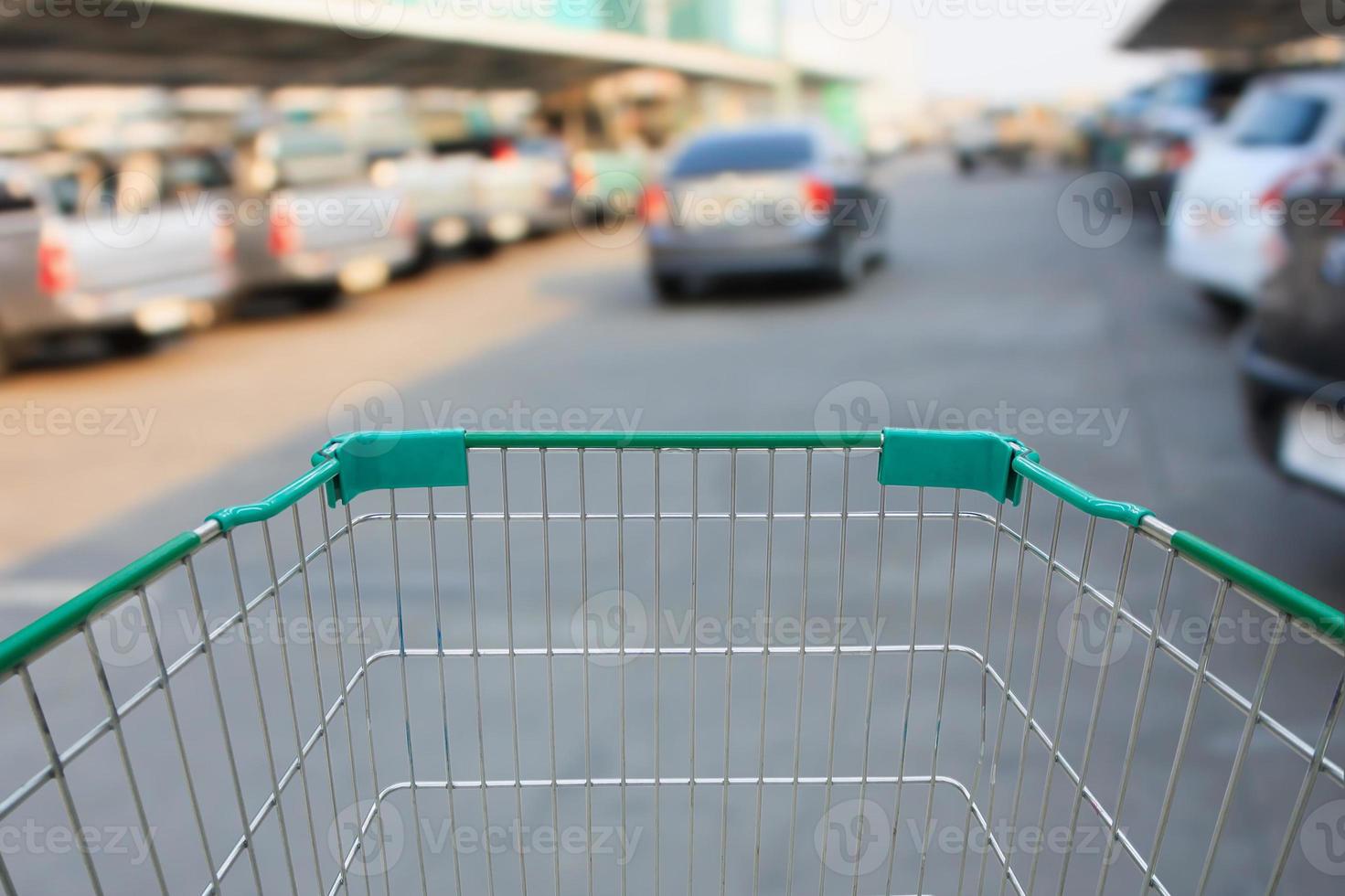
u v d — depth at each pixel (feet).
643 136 87.76
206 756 8.14
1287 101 18.71
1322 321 10.12
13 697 9.21
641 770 7.68
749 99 112.78
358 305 31.37
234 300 29.45
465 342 25.07
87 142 32.63
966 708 8.40
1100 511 3.92
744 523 12.55
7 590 11.84
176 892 6.68
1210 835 6.81
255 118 33.53
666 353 22.48
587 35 59.62
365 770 7.86
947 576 10.82
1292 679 8.53
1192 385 17.31
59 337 22.81
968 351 20.71
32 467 16.38
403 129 39.17
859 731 8.11
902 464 4.72
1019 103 71.87
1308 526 11.50
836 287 28.55
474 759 7.93
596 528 12.60
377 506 13.78
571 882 6.51
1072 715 8.21
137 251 23.34
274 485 15.12
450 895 6.44
